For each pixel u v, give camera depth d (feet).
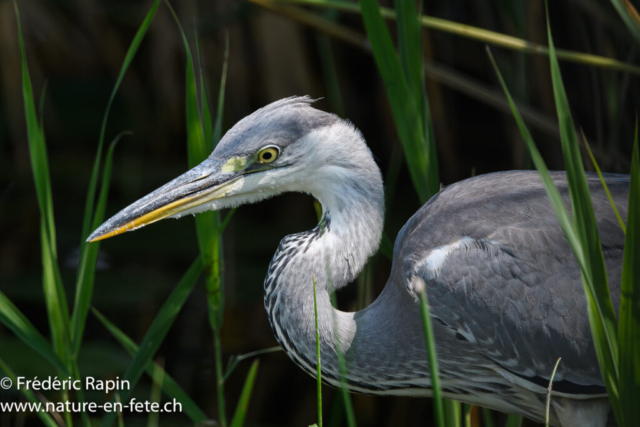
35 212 37.19
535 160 12.38
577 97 31.01
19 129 40.68
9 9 39.24
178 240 34.27
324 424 26.30
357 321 18.42
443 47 34.53
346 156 18.24
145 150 42.22
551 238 16.75
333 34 24.13
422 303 11.30
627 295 12.35
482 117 38.78
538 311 16.52
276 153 18.17
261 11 34.40
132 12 41.57
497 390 18.02
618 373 12.75
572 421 17.48
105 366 26.32
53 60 42.73
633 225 12.01
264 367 28.35
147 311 30.35
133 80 42.73
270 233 34.76
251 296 30.48
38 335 18.10
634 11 17.02
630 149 26.40
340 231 18.43
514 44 21.50
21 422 24.11
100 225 18.40
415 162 19.07
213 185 18.30
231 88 36.86
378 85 35.96
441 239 17.40
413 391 18.66
